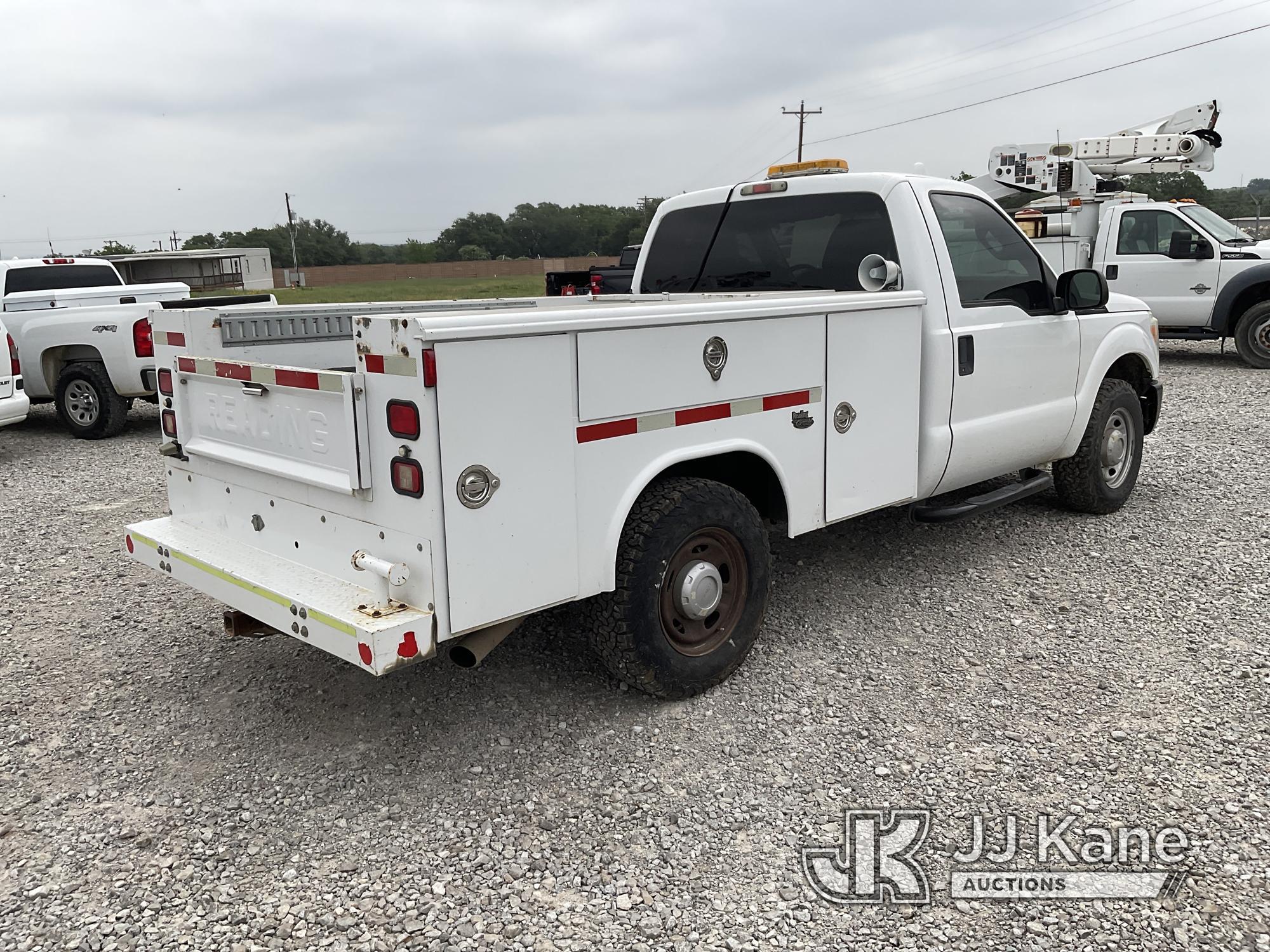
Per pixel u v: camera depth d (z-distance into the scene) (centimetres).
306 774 341
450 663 425
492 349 295
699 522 365
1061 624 456
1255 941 254
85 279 1280
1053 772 333
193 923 268
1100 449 595
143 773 345
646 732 364
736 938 259
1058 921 263
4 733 373
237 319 404
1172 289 1330
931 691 393
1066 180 1393
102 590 530
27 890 282
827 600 490
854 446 429
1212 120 1438
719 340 362
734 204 530
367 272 8844
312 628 305
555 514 320
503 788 330
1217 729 357
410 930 264
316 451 321
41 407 1284
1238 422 932
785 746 353
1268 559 536
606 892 278
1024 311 520
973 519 622
